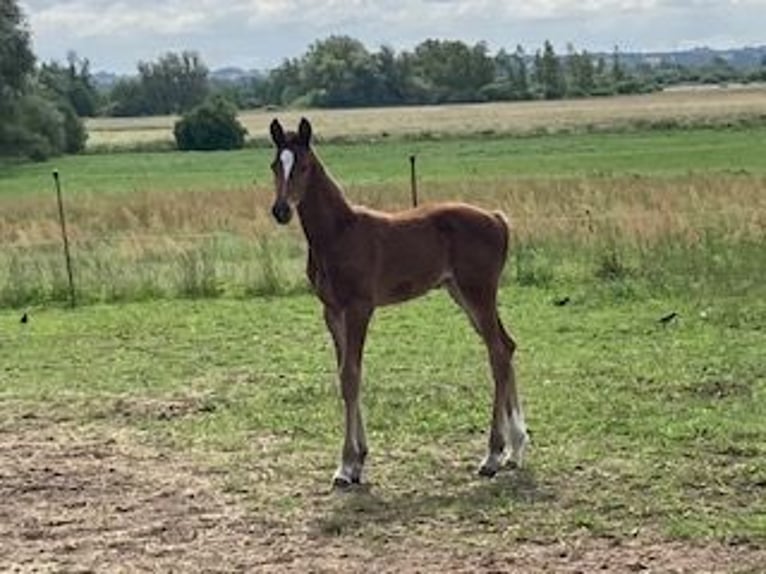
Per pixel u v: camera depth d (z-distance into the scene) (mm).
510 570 7250
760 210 22312
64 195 40312
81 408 12055
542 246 20219
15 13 77312
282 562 7582
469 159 59594
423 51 147500
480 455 9797
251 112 131500
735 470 9016
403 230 9414
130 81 148125
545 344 14117
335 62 142125
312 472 9531
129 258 21703
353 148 74438
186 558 7727
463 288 9562
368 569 7379
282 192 8984
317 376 13039
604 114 100438
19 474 9781
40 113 78562
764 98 117062
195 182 51000
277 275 19188
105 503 8961
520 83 149625
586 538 7754
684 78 187750
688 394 11445
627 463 9328
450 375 12742
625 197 27156
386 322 16094
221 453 10188
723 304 15906
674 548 7508
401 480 9211
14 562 7750
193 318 17125
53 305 18859
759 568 7125
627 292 17156
